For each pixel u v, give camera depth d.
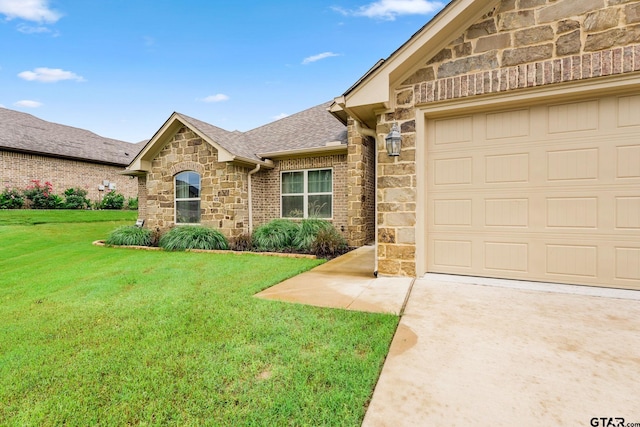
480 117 4.95
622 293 4.15
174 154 11.25
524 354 2.66
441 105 4.98
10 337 3.26
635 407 1.98
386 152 5.32
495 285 4.65
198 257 8.13
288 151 10.69
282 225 9.94
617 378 2.29
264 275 5.87
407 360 2.60
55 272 6.42
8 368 2.63
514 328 3.18
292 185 11.34
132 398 2.20
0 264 7.41
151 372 2.52
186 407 2.09
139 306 4.16
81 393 2.28
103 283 5.40
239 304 4.13
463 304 3.91
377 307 3.90
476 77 4.69
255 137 13.13
